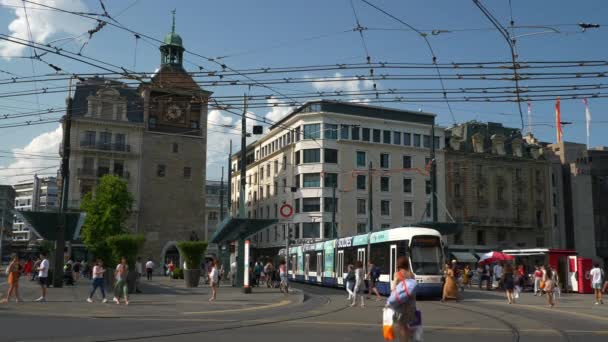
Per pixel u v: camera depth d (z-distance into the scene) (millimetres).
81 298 23047
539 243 79562
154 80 22125
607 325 15898
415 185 73438
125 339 11539
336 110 71562
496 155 77812
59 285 29875
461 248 73438
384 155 72875
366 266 30203
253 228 31125
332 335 12578
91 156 64312
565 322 16516
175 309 18672
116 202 54281
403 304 8422
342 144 70875
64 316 16031
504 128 82438
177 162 68375
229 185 46000
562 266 35500
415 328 8414
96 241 52594
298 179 71375
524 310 20484
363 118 71938
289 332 12984
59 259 30078
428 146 74938
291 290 28906
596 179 82250
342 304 22141
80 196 63062
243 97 19797
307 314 17531
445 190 74250
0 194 122312
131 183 65625
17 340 11234
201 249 31891
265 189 82750
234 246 39312
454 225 35625
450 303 23656
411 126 74562
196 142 69625
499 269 35750
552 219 80562
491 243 76312
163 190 67125
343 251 34312
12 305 19531
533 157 81500
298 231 70312
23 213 29594
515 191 78812
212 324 14383
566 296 31234
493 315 18000
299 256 45188
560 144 85250
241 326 14016
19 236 138125
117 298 20562
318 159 70062
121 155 65438
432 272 25719
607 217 81188
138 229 65188
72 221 30812
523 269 35812
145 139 67000
